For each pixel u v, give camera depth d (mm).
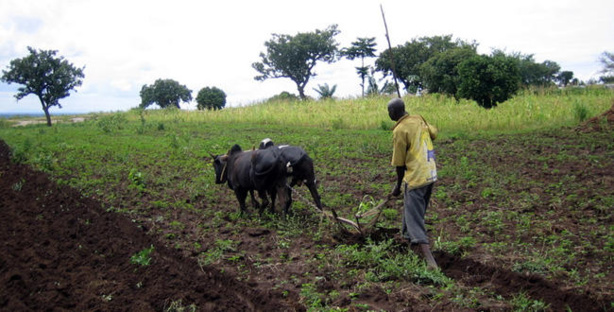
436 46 47094
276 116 28125
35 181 10922
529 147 14031
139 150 17016
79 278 5426
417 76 46031
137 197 9750
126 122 32469
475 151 13844
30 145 16750
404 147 5582
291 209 8562
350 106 28062
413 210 5547
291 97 47281
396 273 5320
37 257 5965
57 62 34000
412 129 5559
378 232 6723
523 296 4645
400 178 5805
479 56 24469
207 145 17688
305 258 6227
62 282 5301
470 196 8875
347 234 6898
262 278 5660
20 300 4812
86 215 8094
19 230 7117
